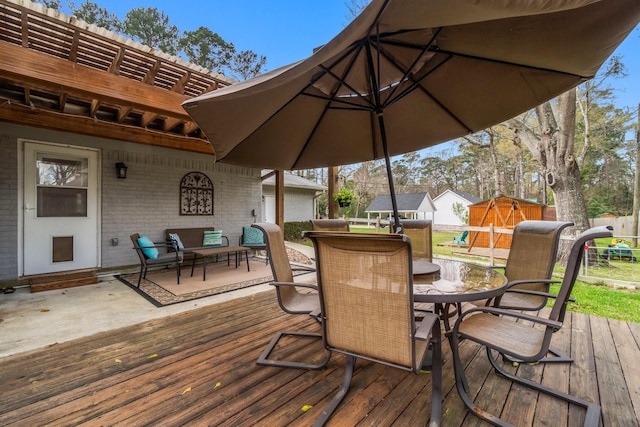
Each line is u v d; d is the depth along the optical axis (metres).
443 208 21.16
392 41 1.90
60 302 3.36
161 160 5.22
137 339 2.39
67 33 2.63
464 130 2.81
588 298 3.79
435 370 1.50
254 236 5.98
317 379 1.83
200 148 5.52
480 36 1.73
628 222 9.98
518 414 1.52
